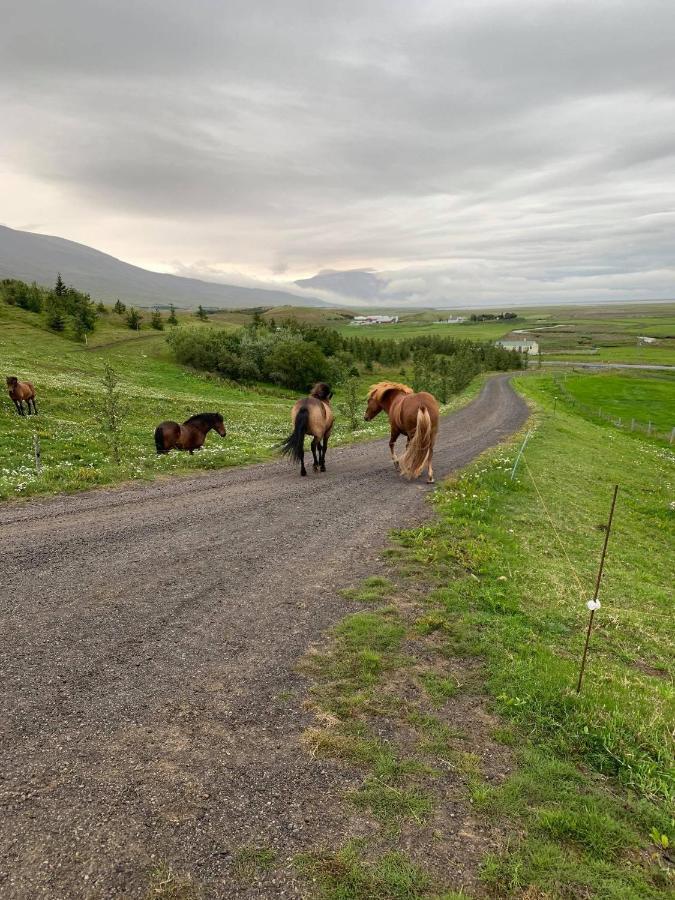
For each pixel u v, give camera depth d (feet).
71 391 119.44
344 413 136.26
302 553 29.63
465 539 33.09
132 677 16.96
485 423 127.85
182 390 188.24
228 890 9.92
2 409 88.53
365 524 35.76
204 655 18.54
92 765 12.98
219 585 24.67
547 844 11.40
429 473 51.44
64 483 41.34
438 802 12.42
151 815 11.55
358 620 21.47
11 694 15.60
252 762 13.41
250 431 103.86
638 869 11.02
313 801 12.23
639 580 34.30
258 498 41.65
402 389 54.13
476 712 16.15
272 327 362.12
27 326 259.60
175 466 52.75
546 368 448.65
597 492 62.90
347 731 14.84
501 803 12.48
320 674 17.71
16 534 29.66
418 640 20.30
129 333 300.81
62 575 24.57
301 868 10.48
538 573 29.63
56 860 10.31
